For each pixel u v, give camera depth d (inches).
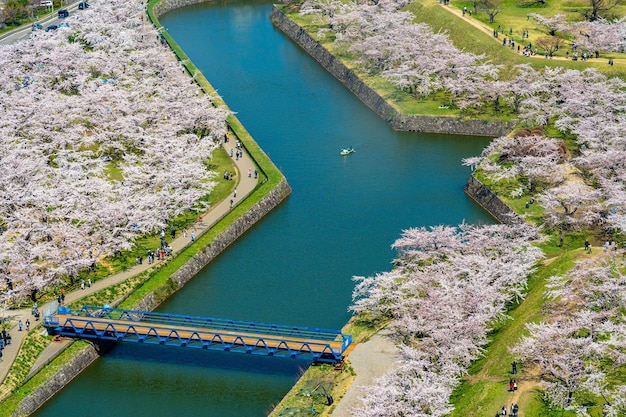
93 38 7721.5
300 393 3722.9
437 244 4439.0
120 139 5994.1
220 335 4099.4
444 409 3388.3
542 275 4279.0
